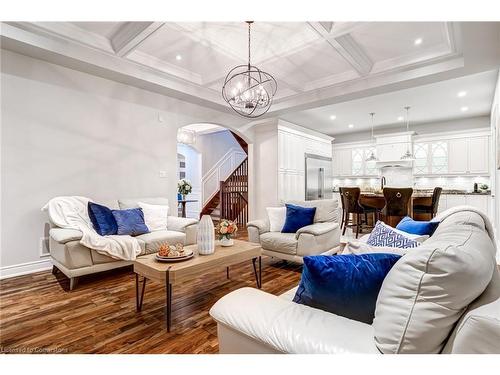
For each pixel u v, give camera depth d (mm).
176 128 4770
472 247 877
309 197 6898
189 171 8672
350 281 1105
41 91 3338
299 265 3766
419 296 811
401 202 4672
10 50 3098
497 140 3965
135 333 1997
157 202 4168
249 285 2986
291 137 6449
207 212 8406
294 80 4352
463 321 703
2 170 3092
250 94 3438
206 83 4434
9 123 3127
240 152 9516
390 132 7793
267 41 3262
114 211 3467
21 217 3217
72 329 2047
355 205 5387
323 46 3287
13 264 3172
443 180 7078
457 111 6008
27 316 2242
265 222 3934
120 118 4055
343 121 6930
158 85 4129
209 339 1928
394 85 3900
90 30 3145
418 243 1550
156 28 2881
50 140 3416
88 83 3727
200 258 2406
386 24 2844
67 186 3557
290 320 1018
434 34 3055
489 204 5996
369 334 945
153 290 2832
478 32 2627
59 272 3328
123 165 4094
